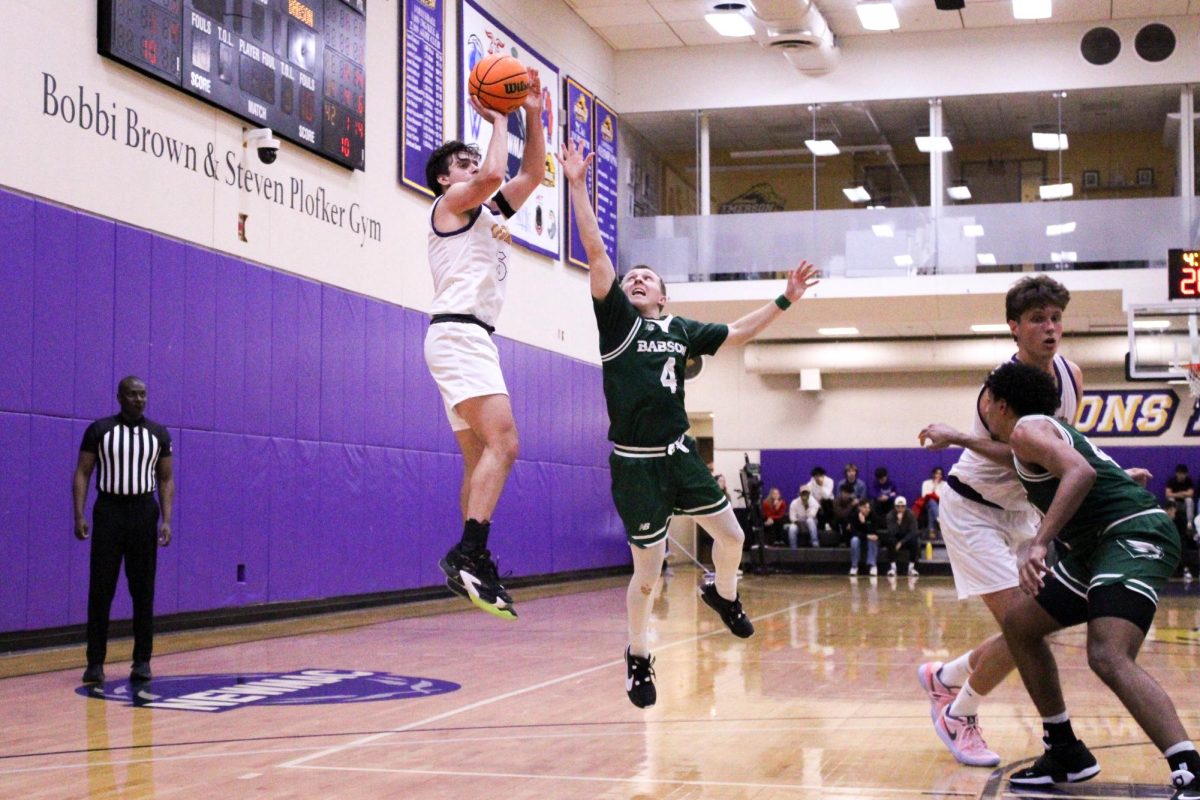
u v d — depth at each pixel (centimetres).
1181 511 1908
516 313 1562
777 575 1984
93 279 878
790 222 1817
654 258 1873
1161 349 1688
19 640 812
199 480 981
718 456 2264
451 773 432
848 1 1684
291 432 1098
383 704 601
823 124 1873
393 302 1275
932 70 1822
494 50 1499
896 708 588
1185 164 1733
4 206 806
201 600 981
